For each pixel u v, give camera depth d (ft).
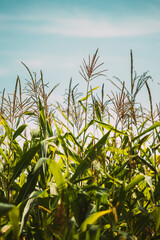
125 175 7.35
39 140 7.53
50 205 6.34
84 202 5.85
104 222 5.81
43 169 6.35
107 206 5.88
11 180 6.45
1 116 7.77
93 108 8.62
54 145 6.91
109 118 9.68
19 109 7.83
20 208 5.51
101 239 5.47
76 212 5.74
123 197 5.89
